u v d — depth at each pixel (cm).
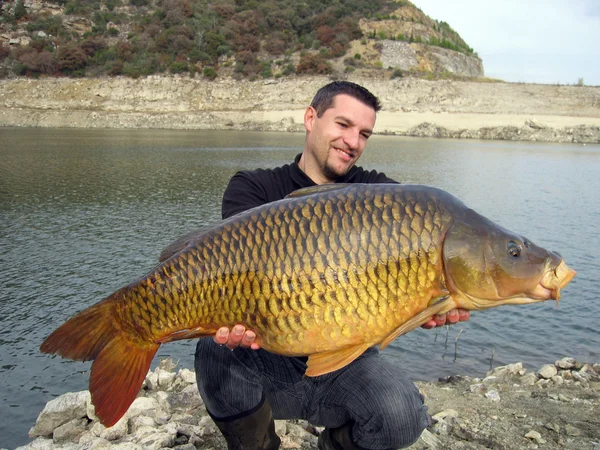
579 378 586
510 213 1814
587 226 1627
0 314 880
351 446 278
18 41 7400
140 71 6788
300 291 232
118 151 3475
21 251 1245
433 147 4112
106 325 248
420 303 237
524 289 241
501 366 673
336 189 243
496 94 6262
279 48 7156
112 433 404
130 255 1224
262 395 290
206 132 5409
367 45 7456
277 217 237
